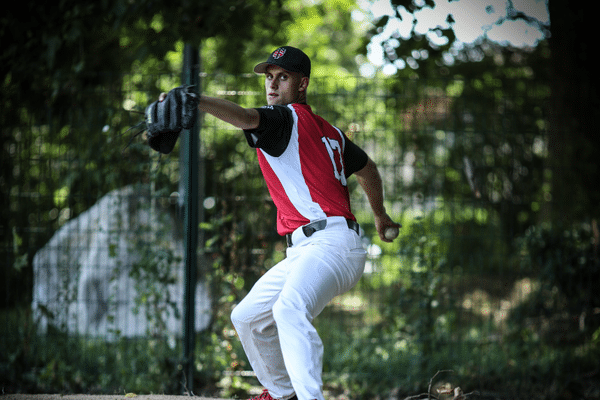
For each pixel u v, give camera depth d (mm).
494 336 17859
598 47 20078
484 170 17250
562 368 15438
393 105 19156
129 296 17703
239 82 23219
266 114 7977
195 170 14477
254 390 14617
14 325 17328
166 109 7297
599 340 16062
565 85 20219
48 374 14680
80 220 18359
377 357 16078
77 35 15969
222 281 14875
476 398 14445
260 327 9352
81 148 18391
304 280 8062
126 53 19250
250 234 16609
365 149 16547
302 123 8391
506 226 22812
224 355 14789
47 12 16609
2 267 18641
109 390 14445
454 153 18016
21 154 17094
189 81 15023
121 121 15812
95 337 15617
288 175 8367
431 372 15227
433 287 15125
